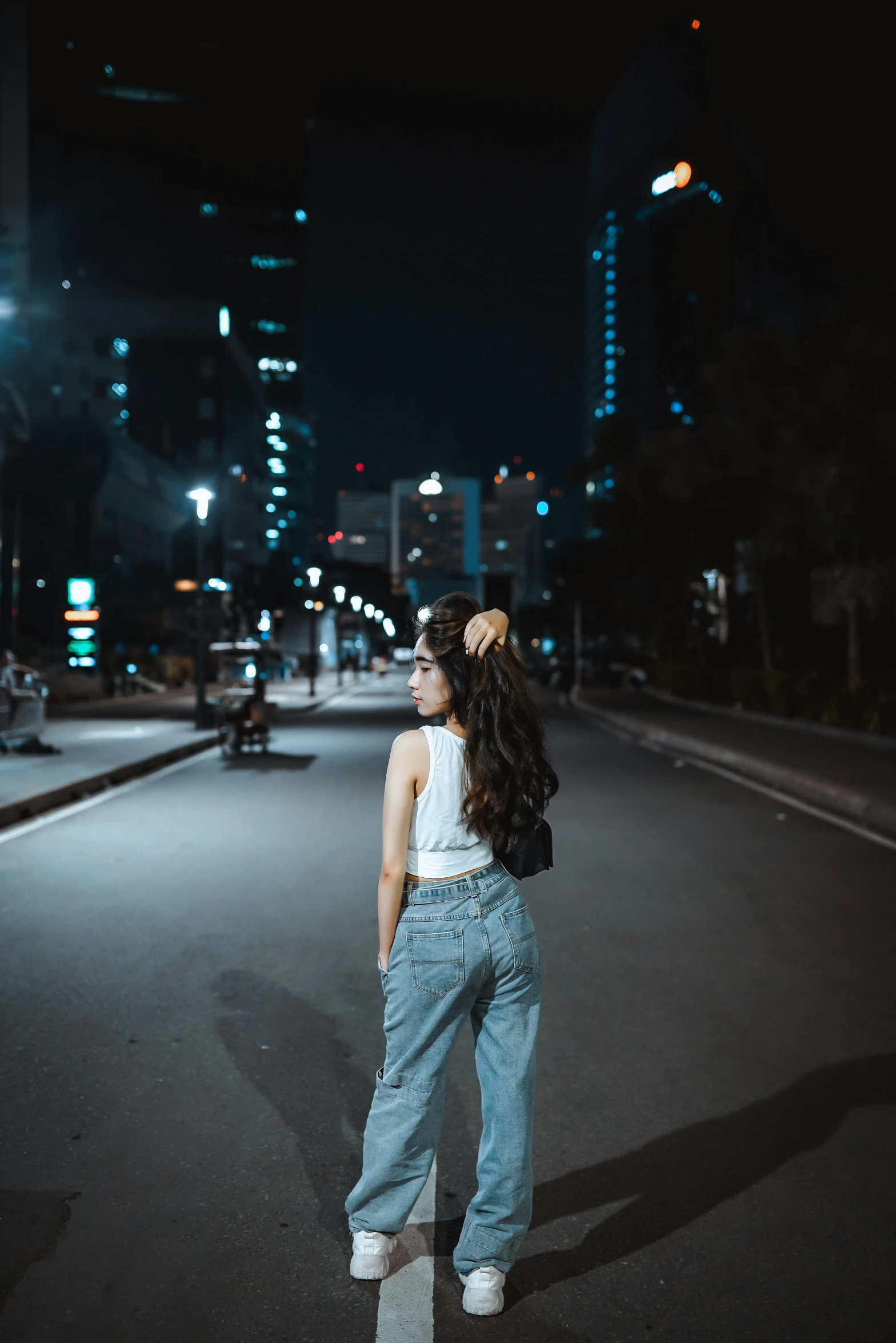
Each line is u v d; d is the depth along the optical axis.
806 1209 3.25
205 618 27.94
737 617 59.25
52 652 49.03
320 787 14.63
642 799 12.98
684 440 33.00
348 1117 3.88
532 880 8.28
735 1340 2.62
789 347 29.03
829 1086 4.22
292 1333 2.62
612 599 62.25
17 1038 4.72
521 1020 2.80
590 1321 2.69
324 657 80.12
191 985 5.53
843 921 6.99
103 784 14.55
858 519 26.31
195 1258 2.95
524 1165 2.75
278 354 189.25
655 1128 3.83
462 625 2.79
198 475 120.19
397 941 2.76
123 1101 4.02
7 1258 2.94
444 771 2.74
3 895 7.73
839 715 23.00
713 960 6.07
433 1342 2.59
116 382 116.00
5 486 60.97
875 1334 2.64
